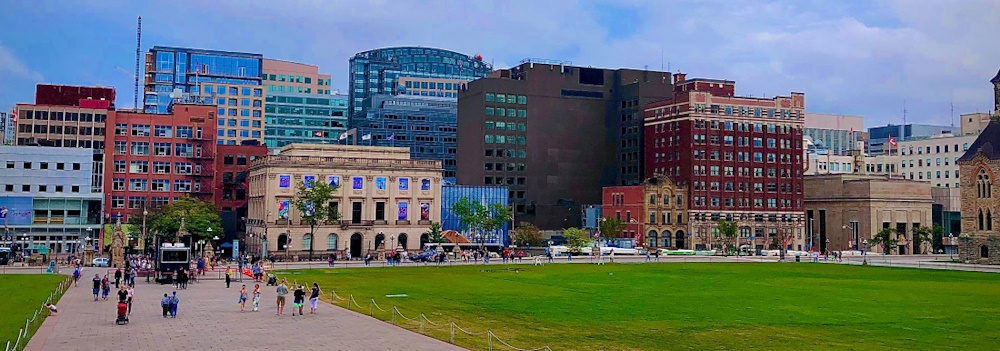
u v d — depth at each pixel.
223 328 63.31
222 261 159.38
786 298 90.94
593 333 62.78
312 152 196.75
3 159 191.75
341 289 97.75
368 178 195.88
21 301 80.31
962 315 75.75
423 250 190.50
